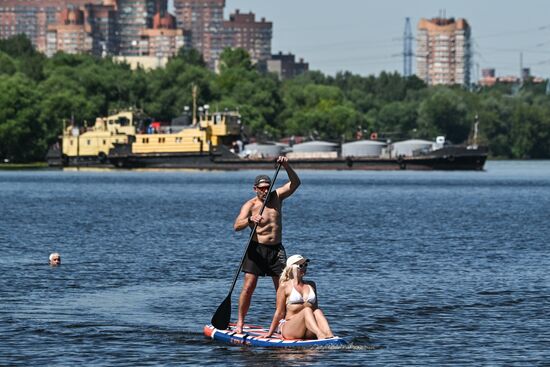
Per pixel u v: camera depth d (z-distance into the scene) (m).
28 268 105.75
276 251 67.88
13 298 86.12
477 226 169.50
